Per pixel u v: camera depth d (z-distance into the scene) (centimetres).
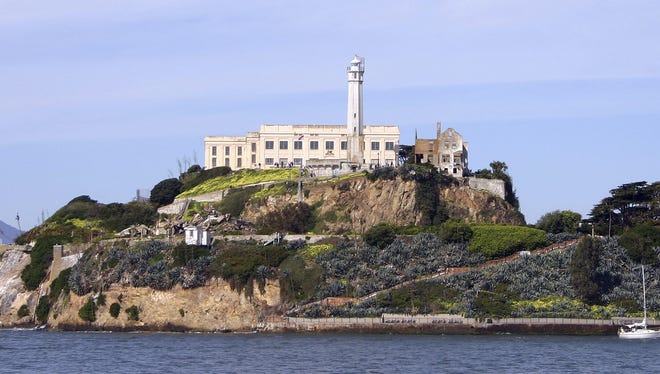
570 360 18712
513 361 18550
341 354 19450
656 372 17412
